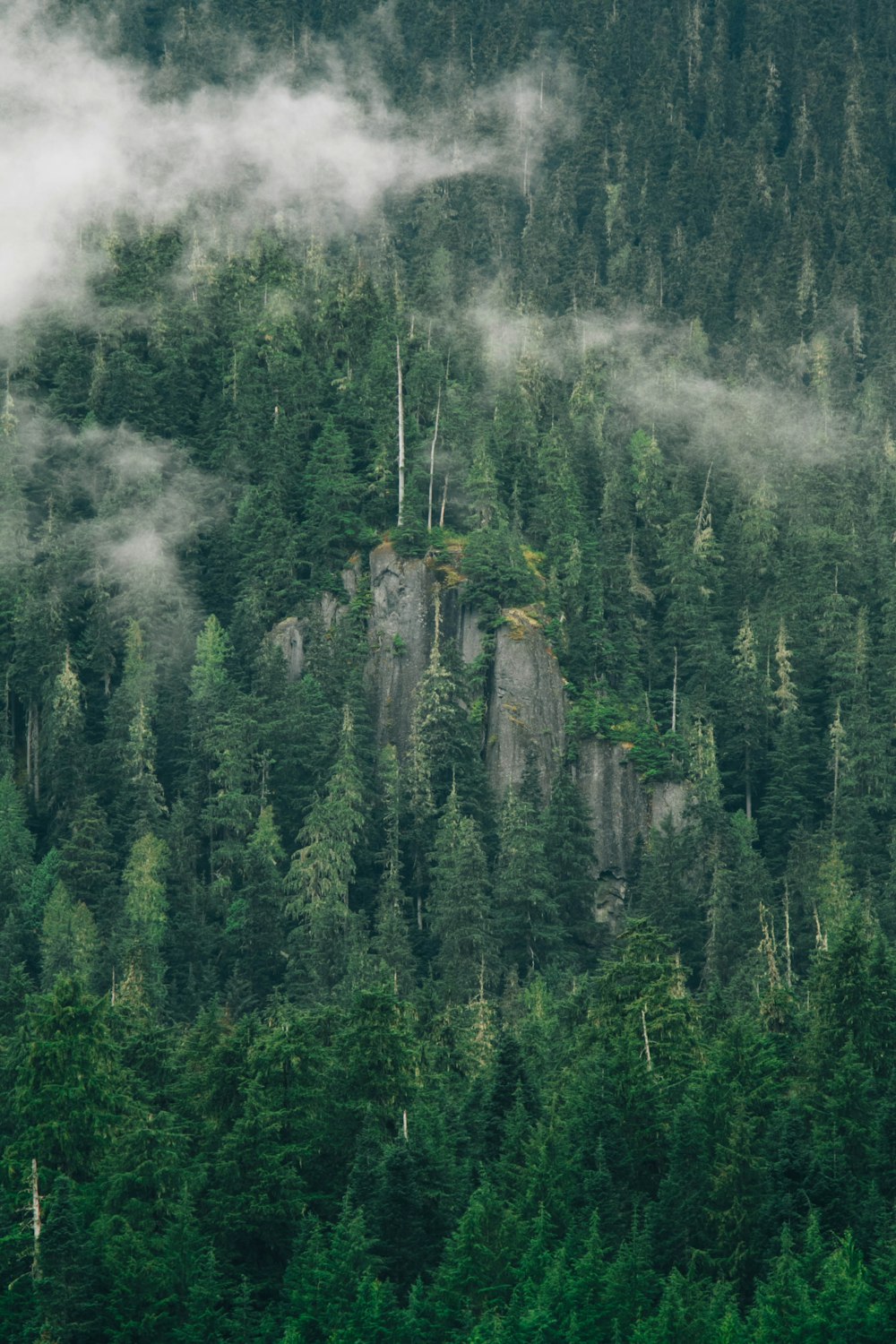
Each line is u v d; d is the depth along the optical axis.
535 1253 149.75
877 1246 152.88
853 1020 184.50
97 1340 147.25
